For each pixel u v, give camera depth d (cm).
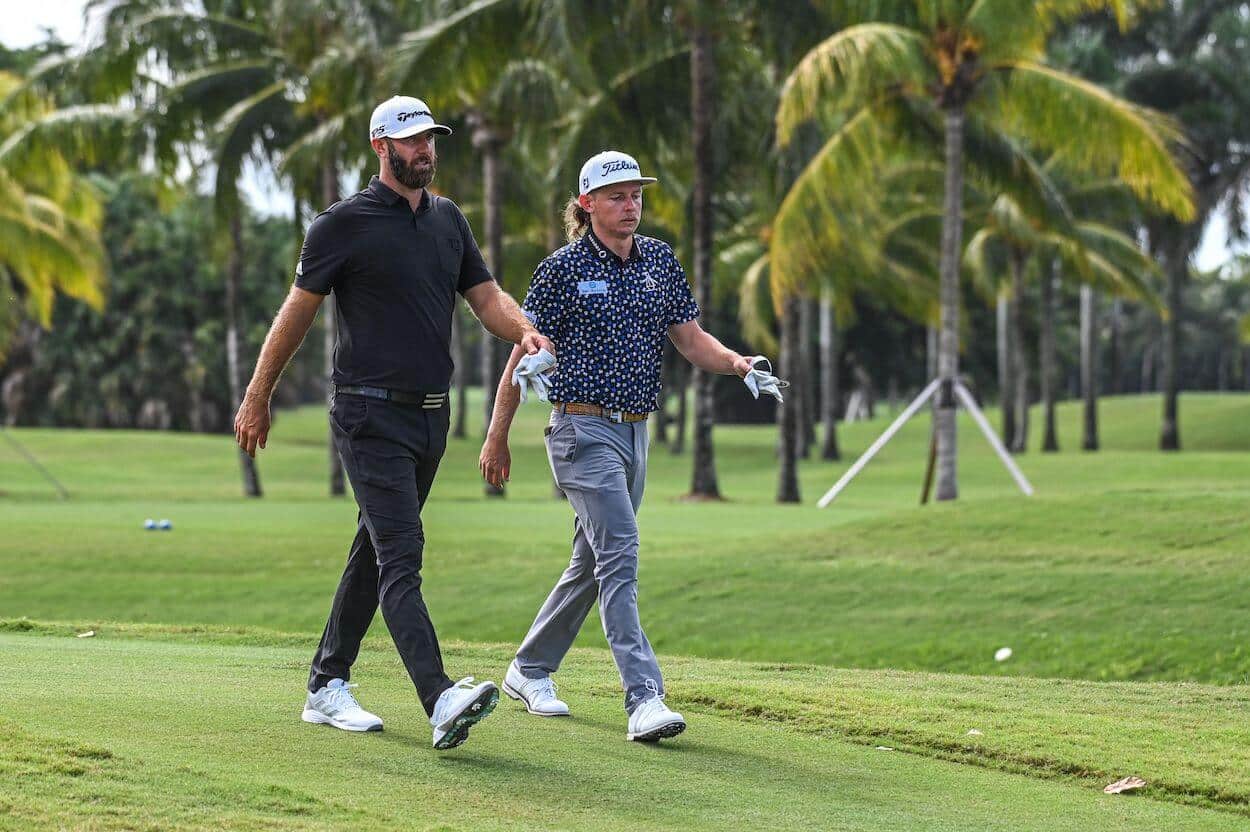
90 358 14850
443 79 5816
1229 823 1185
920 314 8731
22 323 14700
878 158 5388
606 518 1438
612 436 1456
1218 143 10331
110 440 12650
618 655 1416
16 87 7688
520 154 8038
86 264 8612
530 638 1524
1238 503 3988
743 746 1396
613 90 6550
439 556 4303
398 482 1332
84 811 1030
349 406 1341
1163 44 10400
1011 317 12688
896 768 1335
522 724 1456
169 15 7475
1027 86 5112
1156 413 14138
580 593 1505
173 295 14800
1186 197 5047
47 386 15212
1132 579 3425
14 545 4544
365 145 6919
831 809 1179
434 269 1349
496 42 5834
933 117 5622
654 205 7550
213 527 5128
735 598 3638
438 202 1381
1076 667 3009
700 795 1201
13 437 12612
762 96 6669
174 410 15475
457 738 1273
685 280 1518
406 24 6988
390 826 1042
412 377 1338
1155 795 1272
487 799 1150
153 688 1536
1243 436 12850
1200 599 3244
